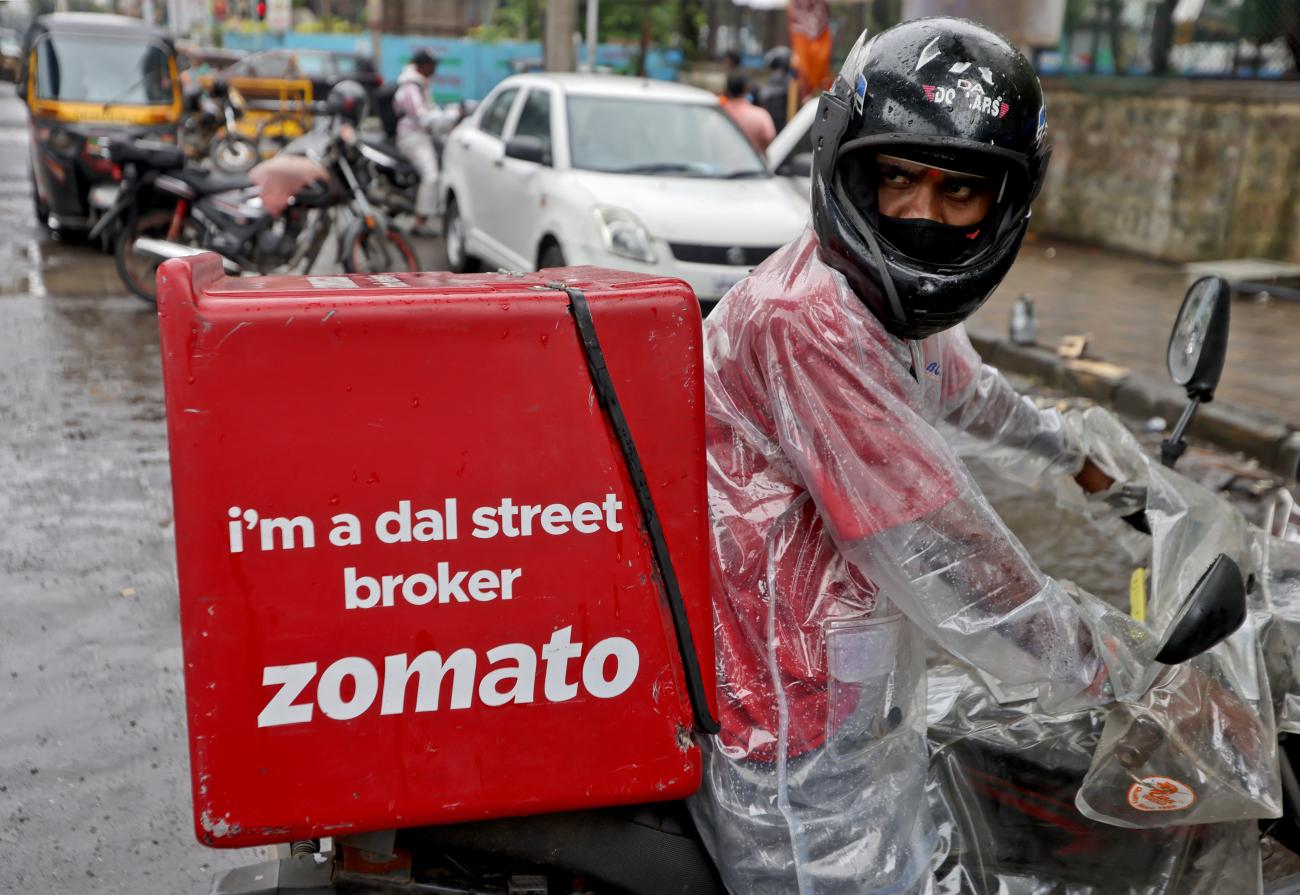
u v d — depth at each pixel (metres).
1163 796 1.57
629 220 6.90
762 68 18.19
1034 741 1.73
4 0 49.59
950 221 1.43
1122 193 10.88
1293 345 7.52
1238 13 10.11
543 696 1.27
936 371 1.67
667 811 1.52
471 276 1.42
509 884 1.45
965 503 1.39
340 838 1.37
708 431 1.51
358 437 1.18
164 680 3.49
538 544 1.24
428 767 1.24
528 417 1.22
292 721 1.21
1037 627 1.40
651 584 1.28
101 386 6.58
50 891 2.58
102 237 10.79
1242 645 1.65
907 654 1.54
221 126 17.30
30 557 4.30
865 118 1.39
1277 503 2.09
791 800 1.47
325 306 1.16
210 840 1.21
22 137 23.41
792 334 1.40
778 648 1.46
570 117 7.91
